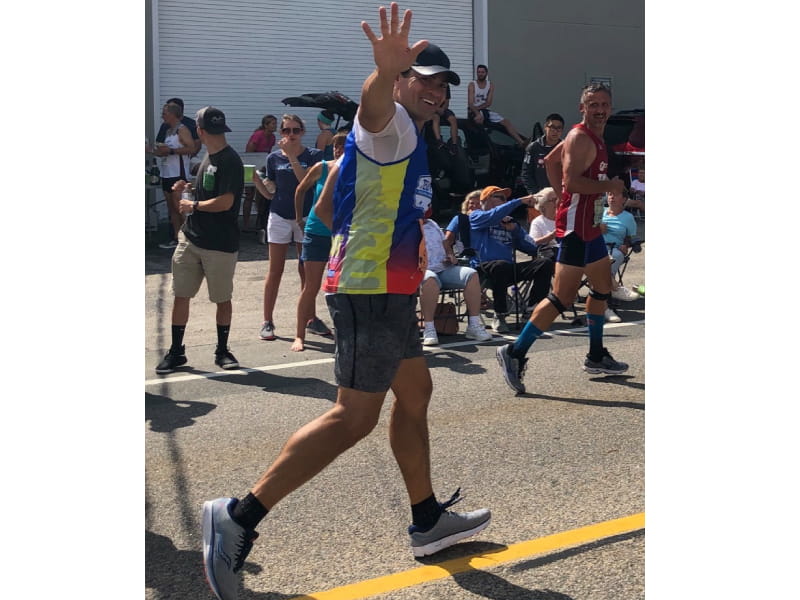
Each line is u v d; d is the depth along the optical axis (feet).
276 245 24.86
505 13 61.57
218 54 52.85
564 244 18.52
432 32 59.47
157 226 45.03
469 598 10.23
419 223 10.03
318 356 23.31
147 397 19.56
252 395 19.67
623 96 67.15
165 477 14.55
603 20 65.46
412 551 11.51
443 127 48.19
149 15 50.31
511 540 11.80
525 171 43.37
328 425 9.74
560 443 15.75
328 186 11.41
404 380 10.79
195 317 28.89
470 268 24.82
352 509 13.00
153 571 11.09
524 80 62.85
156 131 50.88
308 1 54.90
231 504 9.64
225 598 9.61
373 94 9.34
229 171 20.79
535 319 18.72
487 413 17.74
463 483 13.91
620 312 28.66
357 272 9.80
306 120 55.72
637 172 52.47
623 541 11.57
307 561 11.32
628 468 14.42
